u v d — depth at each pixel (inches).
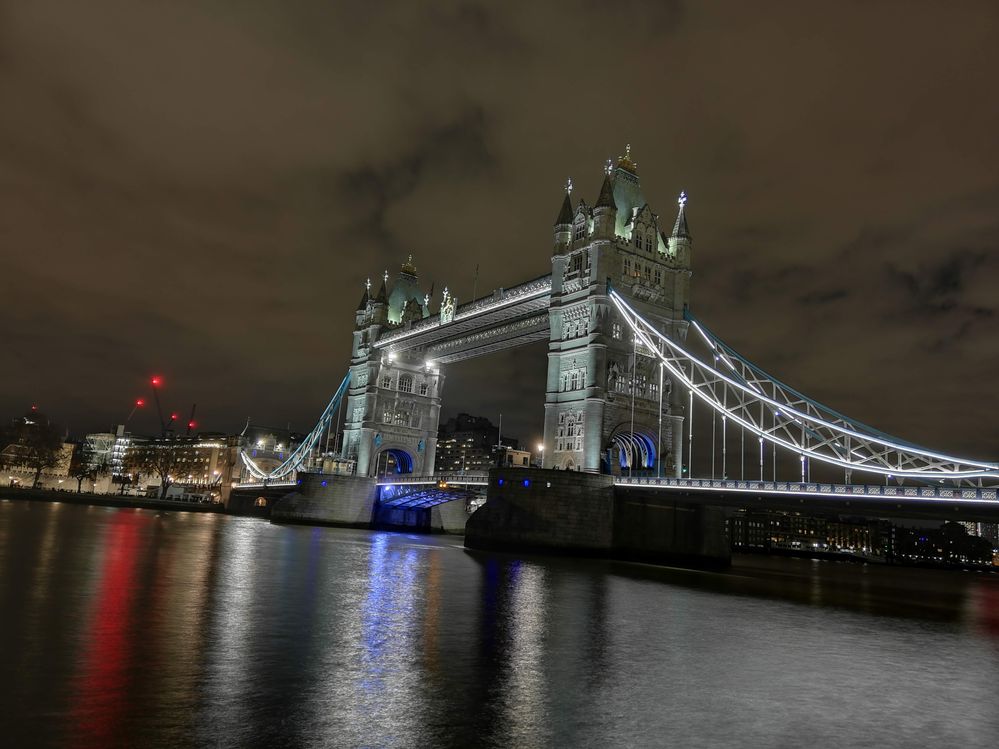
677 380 3154.5
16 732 477.4
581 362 3019.2
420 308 4995.1
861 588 2613.2
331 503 4222.4
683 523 2783.0
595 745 526.0
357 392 4827.8
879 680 819.4
